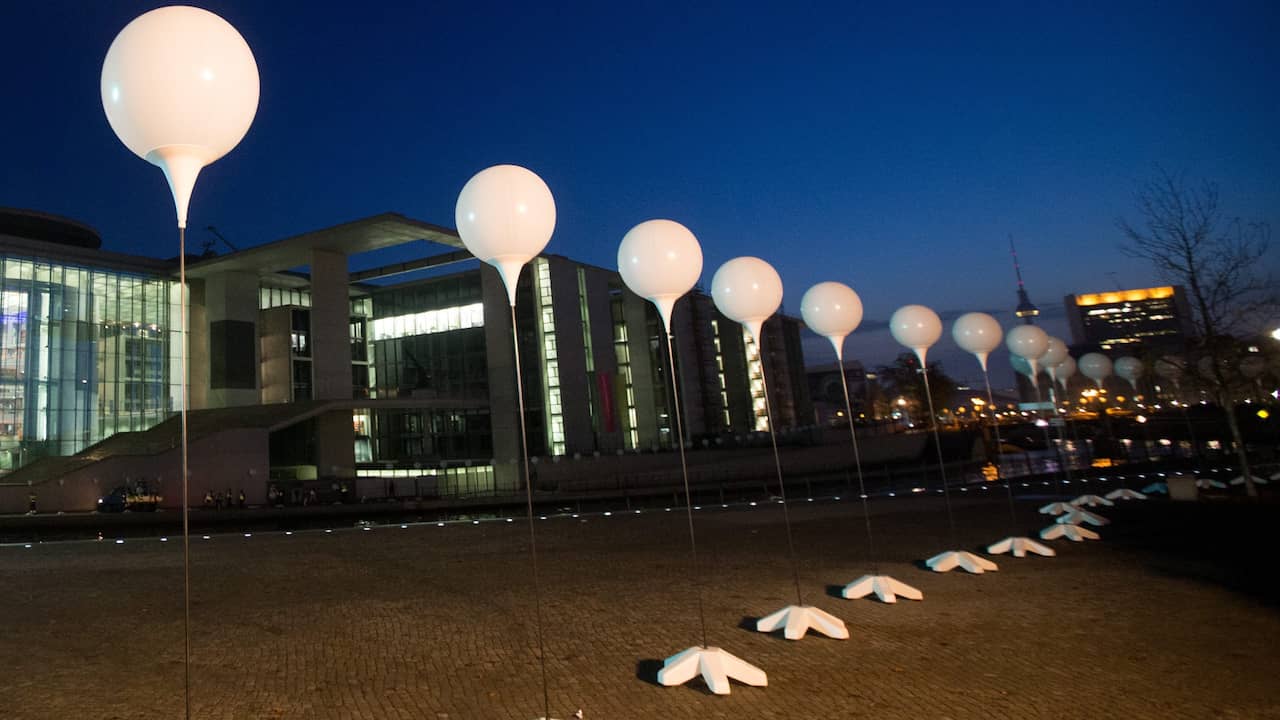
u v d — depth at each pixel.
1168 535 13.45
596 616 9.14
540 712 5.86
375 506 37.84
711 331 83.88
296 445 57.16
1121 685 5.98
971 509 19.78
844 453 59.06
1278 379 21.44
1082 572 10.51
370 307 75.75
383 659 7.49
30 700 6.42
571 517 23.38
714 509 24.05
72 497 38.06
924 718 5.44
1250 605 8.30
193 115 4.21
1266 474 24.39
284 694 6.46
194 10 4.42
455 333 70.88
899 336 12.79
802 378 107.94
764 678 6.34
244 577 13.05
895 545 13.94
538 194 6.07
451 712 5.91
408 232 54.91
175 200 4.33
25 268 49.78
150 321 56.09
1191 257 18.27
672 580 11.42
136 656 7.81
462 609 9.80
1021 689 5.97
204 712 6.04
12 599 11.30
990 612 8.47
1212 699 5.61
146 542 20.28
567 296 65.62
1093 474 31.17
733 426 89.00
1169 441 45.19
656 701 6.02
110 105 4.27
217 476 42.88
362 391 69.56
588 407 65.19
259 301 60.66
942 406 88.19
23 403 48.56
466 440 65.50
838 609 8.93
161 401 55.41
